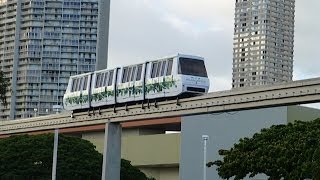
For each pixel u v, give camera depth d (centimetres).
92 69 14212
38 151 6700
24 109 14062
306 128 3891
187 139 7619
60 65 14175
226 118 7162
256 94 5247
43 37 14175
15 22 14325
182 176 7631
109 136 6919
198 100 5778
